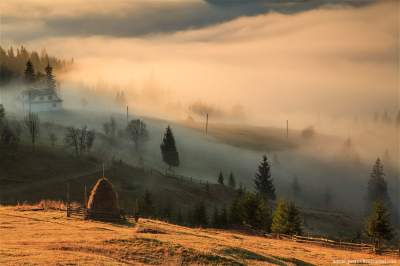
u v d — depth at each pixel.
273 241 61.72
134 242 41.31
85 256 35.88
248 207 81.81
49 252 36.25
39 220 53.94
